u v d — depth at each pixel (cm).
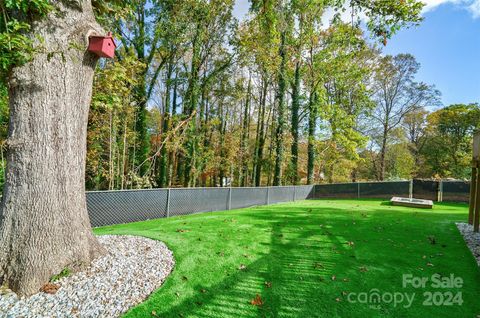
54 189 285
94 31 313
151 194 700
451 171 2197
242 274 337
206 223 631
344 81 1684
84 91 320
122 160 1102
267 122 1942
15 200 270
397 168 2356
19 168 272
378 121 2280
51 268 276
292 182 1688
